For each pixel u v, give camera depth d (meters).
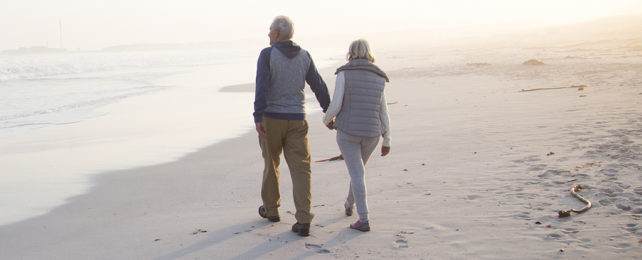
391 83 19.98
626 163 5.35
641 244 3.25
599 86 13.59
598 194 4.38
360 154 3.93
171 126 11.30
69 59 75.56
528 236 3.51
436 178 5.48
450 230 3.74
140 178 6.39
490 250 3.30
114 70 42.88
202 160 7.45
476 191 4.81
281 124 3.86
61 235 4.21
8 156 8.21
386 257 3.30
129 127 11.33
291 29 3.91
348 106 3.83
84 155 8.13
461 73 23.22
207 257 3.47
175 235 4.02
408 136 8.41
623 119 7.95
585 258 3.09
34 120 12.84
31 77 33.31
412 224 3.96
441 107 11.98
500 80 18.25
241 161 7.24
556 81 16.22
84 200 5.41
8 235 4.26
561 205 4.17
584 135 7.01
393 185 5.35
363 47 3.88
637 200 4.16
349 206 4.31
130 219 4.62
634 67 20.38
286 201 5.06
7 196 5.63
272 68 3.80
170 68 44.53
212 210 4.82
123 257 3.57
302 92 3.95
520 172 5.39
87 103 16.78
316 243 3.65
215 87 22.42
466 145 7.18
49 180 6.40
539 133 7.50
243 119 12.14
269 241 3.74
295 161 3.92
